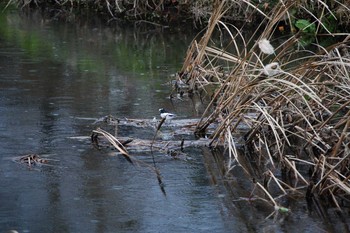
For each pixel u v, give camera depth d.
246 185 9.82
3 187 9.57
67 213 8.84
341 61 10.75
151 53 18.98
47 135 11.62
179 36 21.92
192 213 8.91
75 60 17.75
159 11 25.12
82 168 10.28
